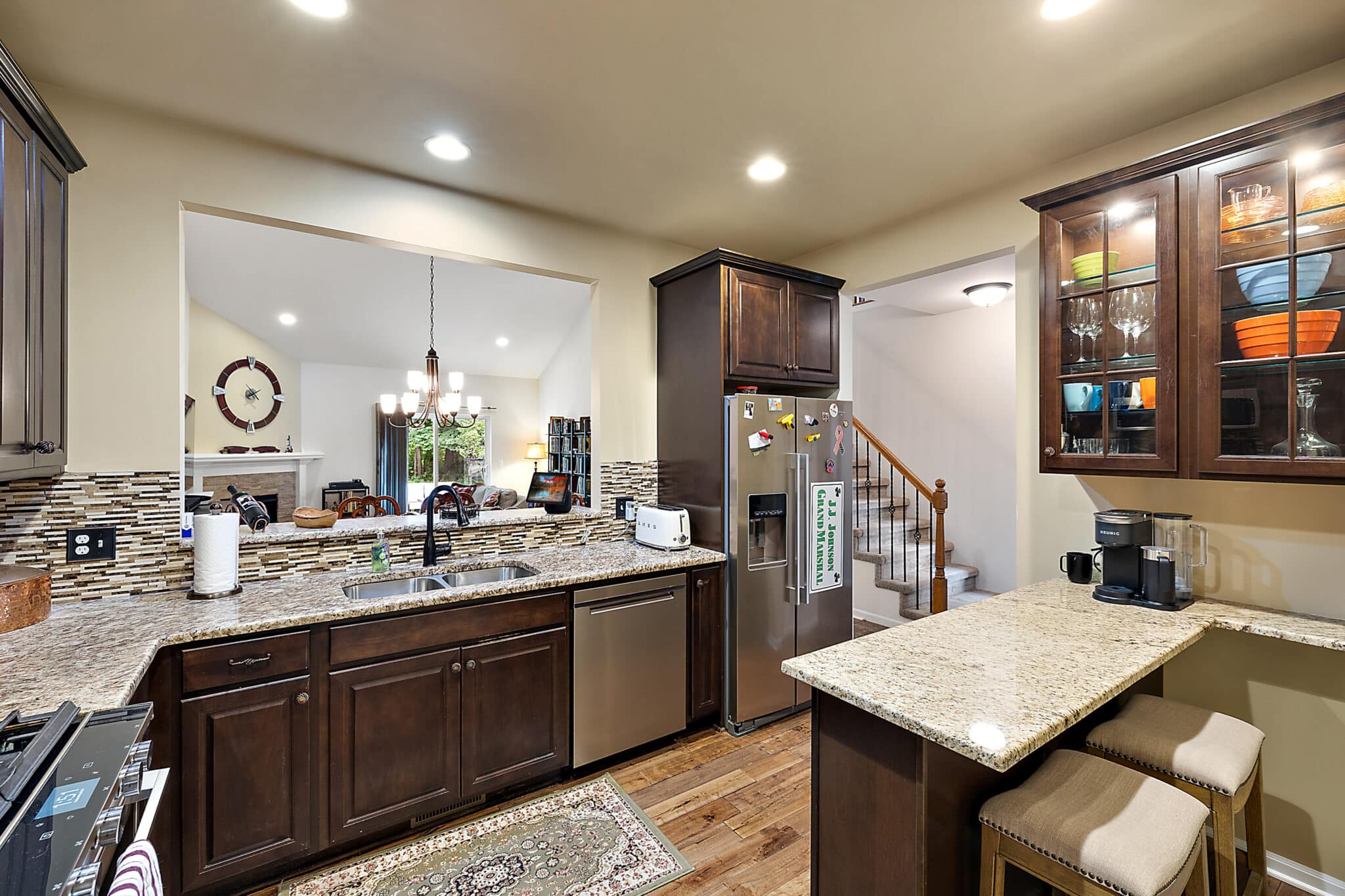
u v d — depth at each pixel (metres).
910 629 1.83
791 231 3.31
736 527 2.94
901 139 2.33
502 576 2.83
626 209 3.00
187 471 6.41
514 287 7.04
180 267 2.19
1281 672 2.00
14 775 0.91
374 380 8.79
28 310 1.62
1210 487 2.16
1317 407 1.69
